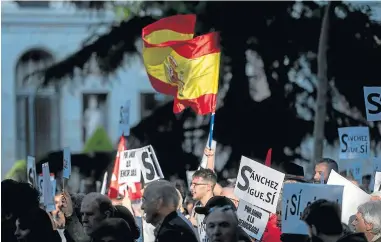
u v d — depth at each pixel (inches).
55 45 1487.5
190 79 572.1
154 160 535.8
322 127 932.0
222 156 1001.5
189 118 1011.3
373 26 978.7
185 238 366.0
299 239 394.0
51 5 1483.8
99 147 1072.2
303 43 975.6
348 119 994.1
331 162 522.6
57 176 697.0
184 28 605.3
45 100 1461.6
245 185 449.7
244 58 983.0
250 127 991.6
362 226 389.7
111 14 1236.5
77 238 465.7
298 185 397.1
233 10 970.7
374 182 513.3
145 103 1485.0
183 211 526.9
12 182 410.9
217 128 999.0
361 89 988.6
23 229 403.5
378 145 993.5
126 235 371.2
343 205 441.1
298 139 987.9
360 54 978.7
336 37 974.4
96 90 1471.5
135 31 986.1
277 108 987.3
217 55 572.1
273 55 979.9
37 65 1485.0
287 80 985.5
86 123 1470.2
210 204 387.2
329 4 932.0
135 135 1007.0
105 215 388.8
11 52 1469.0
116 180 552.1
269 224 459.2
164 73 589.0
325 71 935.7
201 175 474.9
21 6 1487.5
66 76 1000.9
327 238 351.6
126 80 1477.6
